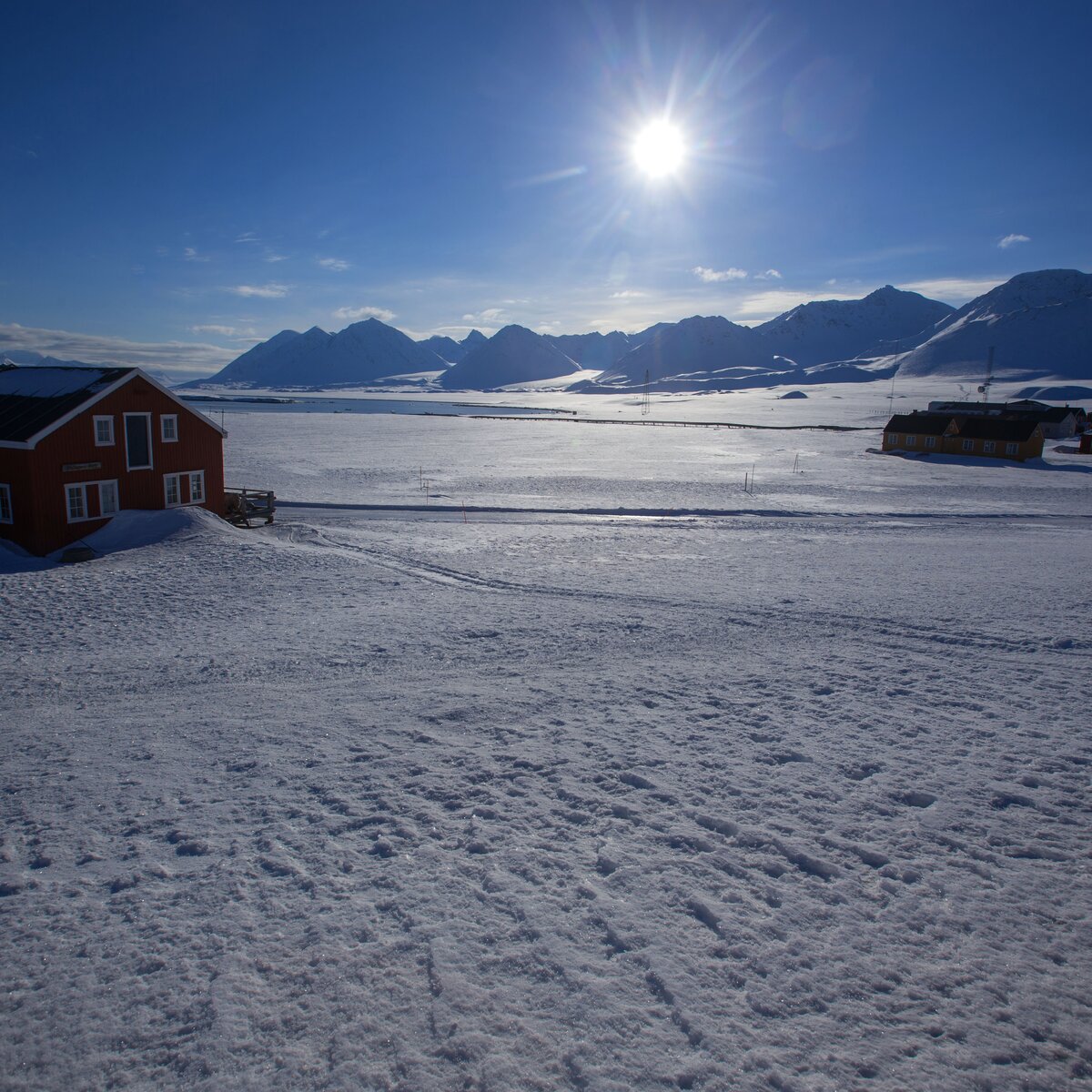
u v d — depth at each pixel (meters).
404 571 20.91
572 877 5.98
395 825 6.81
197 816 6.98
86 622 15.32
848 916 5.51
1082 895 5.83
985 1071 4.13
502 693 10.84
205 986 4.72
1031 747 8.77
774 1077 4.07
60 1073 4.06
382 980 4.79
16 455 24.52
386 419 126.12
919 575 20.42
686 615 15.76
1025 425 64.75
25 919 5.38
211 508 30.56
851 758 8.42
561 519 34.06
